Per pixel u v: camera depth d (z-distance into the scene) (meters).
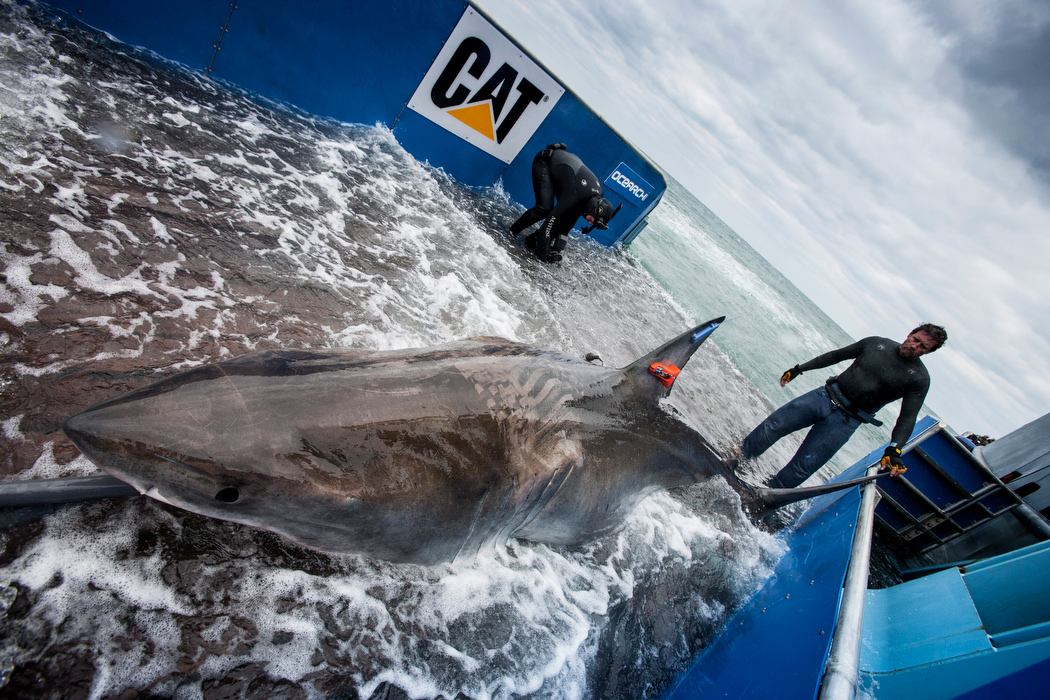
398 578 2.26
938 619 2.66
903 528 4.52
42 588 1.62
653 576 3.26
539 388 2.50
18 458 1.82
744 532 4.02
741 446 5.02
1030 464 4.59
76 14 4.23
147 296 2.65
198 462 1.47
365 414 1.80
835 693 1.89
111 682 1.58
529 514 2.48
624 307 6.58
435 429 1.96
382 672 2.00
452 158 6.34
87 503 1.82
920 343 3.87
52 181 2.90
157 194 3.28
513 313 4.70
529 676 2.33
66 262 2.54
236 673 1.75
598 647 2.68
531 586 2.66
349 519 1.76
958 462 4.20
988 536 4.17
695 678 2.88
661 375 3.08
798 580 3.43
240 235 3.41
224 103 4.66
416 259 4.43
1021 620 2.57
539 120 6.45
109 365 2.25
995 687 2.09
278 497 1.60
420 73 5.54
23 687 1.47
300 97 5.27
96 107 3.64
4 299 2.25
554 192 5.93
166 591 1.78
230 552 1.96
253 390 1.65
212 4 4.53
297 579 2.03
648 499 3.69
